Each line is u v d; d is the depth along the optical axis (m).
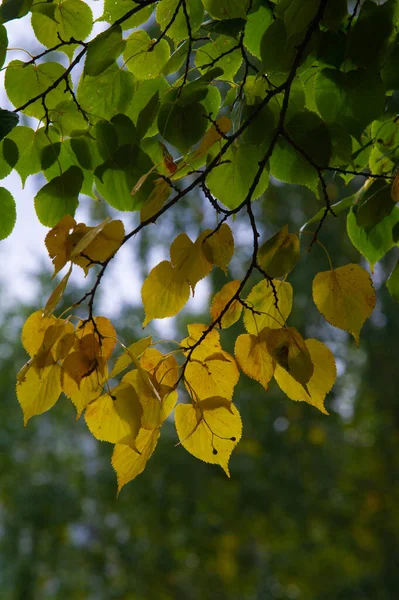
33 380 1.09
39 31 1.25
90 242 1.08
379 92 1.21
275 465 5.33
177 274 1.15
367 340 4.79
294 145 1.20
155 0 1.22
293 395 1.13
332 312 1.16
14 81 1.24
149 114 1.21
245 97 1.25
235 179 1.27
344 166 1.32
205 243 1.15
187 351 1.12
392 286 1.32
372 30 1.19
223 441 1.11
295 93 1.25
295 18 1.18
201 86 1.20
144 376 1.05
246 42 1.27
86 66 1.22
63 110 1.25
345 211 3.66
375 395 5.26
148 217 1.14
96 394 1.08
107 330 1.10
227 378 1.12
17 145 1.25
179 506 5.29
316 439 5.54
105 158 1.23
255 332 1.16
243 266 4.52
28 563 5.59
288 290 1.17
